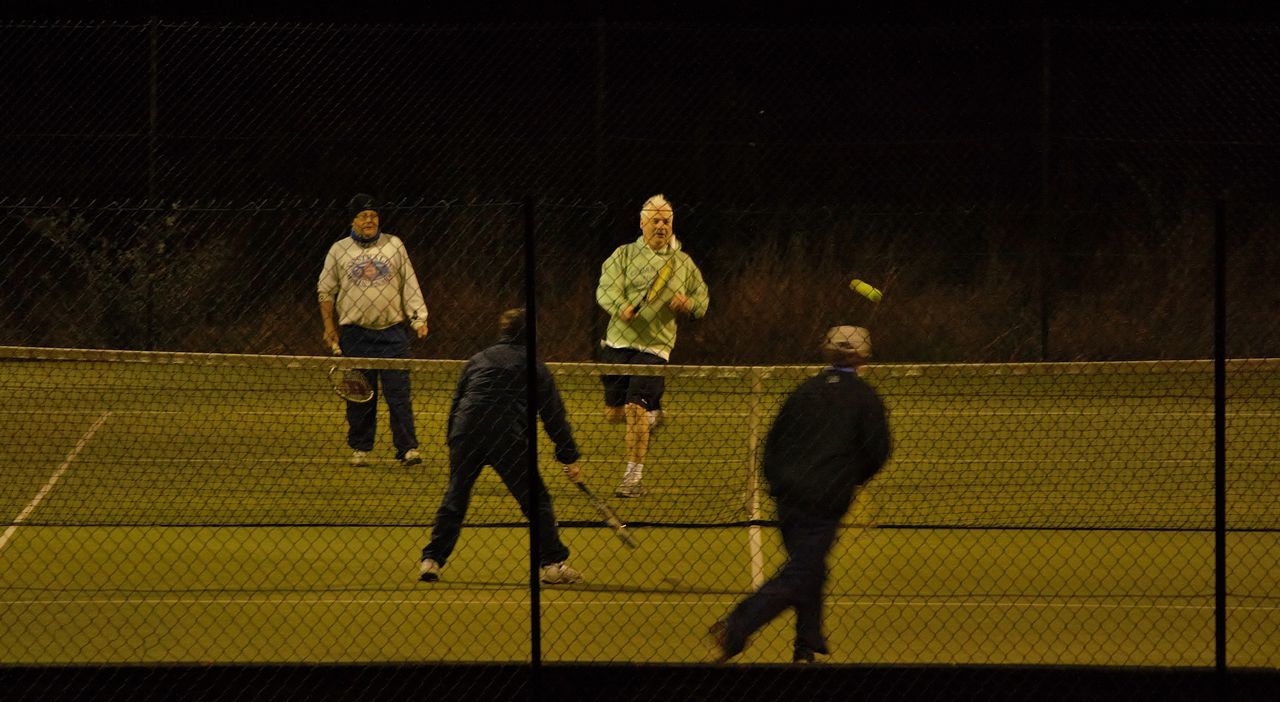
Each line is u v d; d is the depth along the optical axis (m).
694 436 41.97
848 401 21.62
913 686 21.27
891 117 59.06
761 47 59.03
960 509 33.84
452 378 48.69
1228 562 28.67
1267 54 56.94
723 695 21.31
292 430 42.34
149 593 26.11
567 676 21.27
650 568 28.06
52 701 21.08
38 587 26.42
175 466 37.69
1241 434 42.38
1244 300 46.56
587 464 38.62
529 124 56.97
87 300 45.22
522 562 28.47
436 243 49.19
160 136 54.25
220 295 46.22
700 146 57.25
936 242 52.12
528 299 20.20
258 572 27.59
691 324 49.31
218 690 21.28
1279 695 21.08
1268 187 55.41
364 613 24.98
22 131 55.91
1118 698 21.20
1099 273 46.34
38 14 56.28
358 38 57.66
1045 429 43.12
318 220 47.50
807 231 49.50
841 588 26.77
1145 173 55.16
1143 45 57.06
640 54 58.28
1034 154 55.09
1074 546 29.88
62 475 36.53
